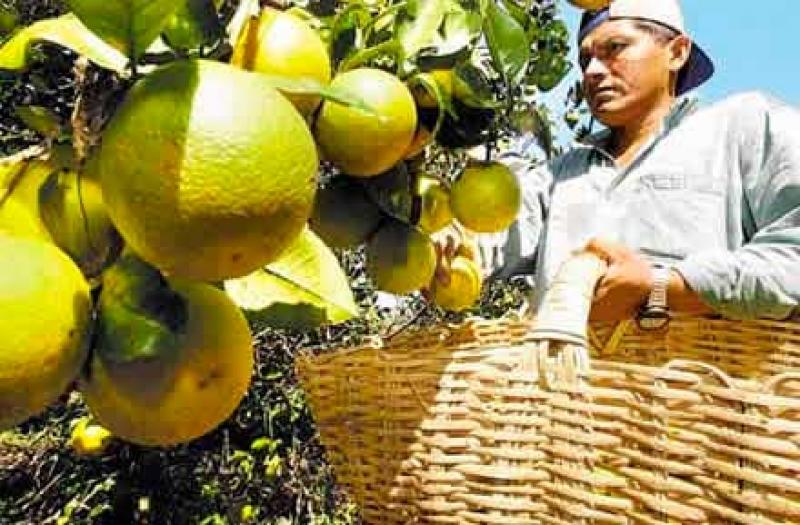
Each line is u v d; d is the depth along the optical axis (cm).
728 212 193
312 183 58
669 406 100
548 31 145
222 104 55
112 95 66
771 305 158
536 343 110
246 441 421
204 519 403
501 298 387
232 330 66
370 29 110
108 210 57
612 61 207
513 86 117
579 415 106
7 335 55
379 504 129
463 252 152
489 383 115
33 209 65
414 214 118
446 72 113
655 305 151
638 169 201
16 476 409
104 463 408
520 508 112
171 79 56
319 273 89
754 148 190
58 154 67
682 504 99
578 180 211
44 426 404
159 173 55
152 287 62
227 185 55
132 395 63
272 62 81
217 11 74
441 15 109
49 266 58
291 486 415
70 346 58
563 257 205
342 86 93
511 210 120
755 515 94
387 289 118
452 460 117
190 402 63
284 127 56
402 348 154
